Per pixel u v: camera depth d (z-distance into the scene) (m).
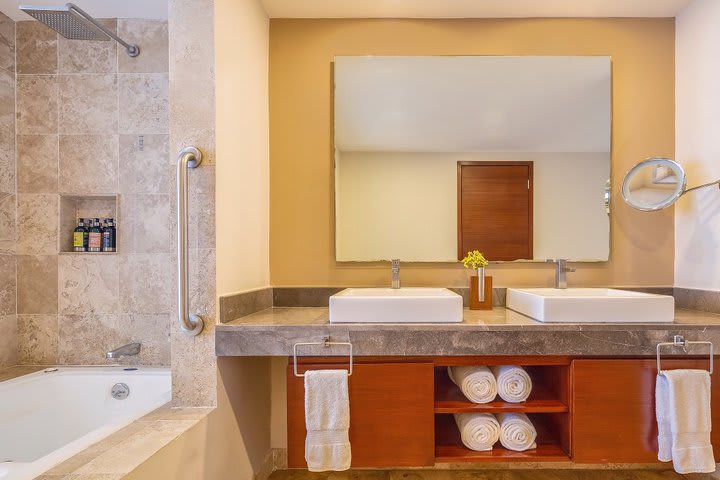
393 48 2.00
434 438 1.57
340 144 1.99
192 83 1.42
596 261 1.96
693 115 1.85
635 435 1.46
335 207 1.99
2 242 2.03
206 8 1.41
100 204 2.15
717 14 1.72
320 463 1.43
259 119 1.86
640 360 1.46
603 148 1.97
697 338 1.42
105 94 2.08
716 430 1.48
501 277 1.98
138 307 2.08
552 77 1.98
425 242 1.98
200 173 1.42
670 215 1.96
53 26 1.71
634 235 1.97
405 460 1.51
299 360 1.50
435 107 1.99
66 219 2.11
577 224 1.97
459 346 1.42
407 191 1.99
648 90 1.97
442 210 1.98
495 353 1.42
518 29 1.99
